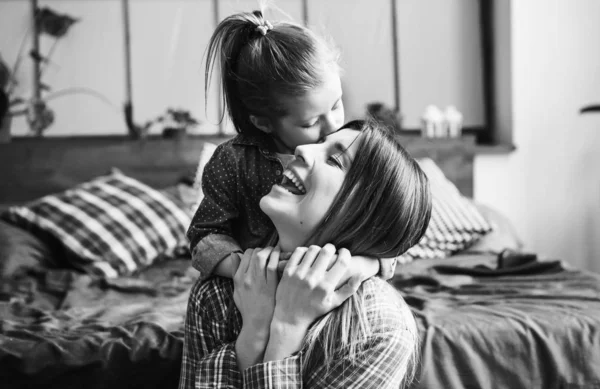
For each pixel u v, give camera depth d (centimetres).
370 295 93
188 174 278
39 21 283
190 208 239
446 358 133
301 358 89
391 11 323
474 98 335
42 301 177
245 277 93
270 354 89
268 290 92
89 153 270
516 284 180
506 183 316
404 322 94
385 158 90
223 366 91
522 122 316
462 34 331
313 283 88
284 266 91
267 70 92
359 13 319
